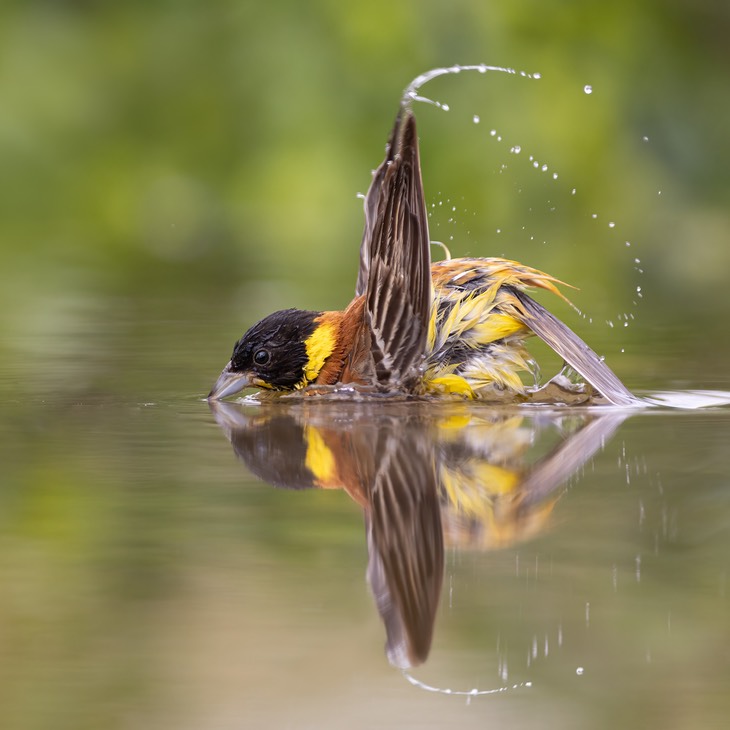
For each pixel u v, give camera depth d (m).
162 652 5.37
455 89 24.09
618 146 24.12
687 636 5.41
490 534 6.62
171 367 12.02
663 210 24.11
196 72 26.19
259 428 9.13
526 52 24.19
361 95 24.84
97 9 26.64
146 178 26.16
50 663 5.30
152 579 6.09
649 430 8.95
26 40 26.17
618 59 24.44
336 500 7.29
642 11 24.86
